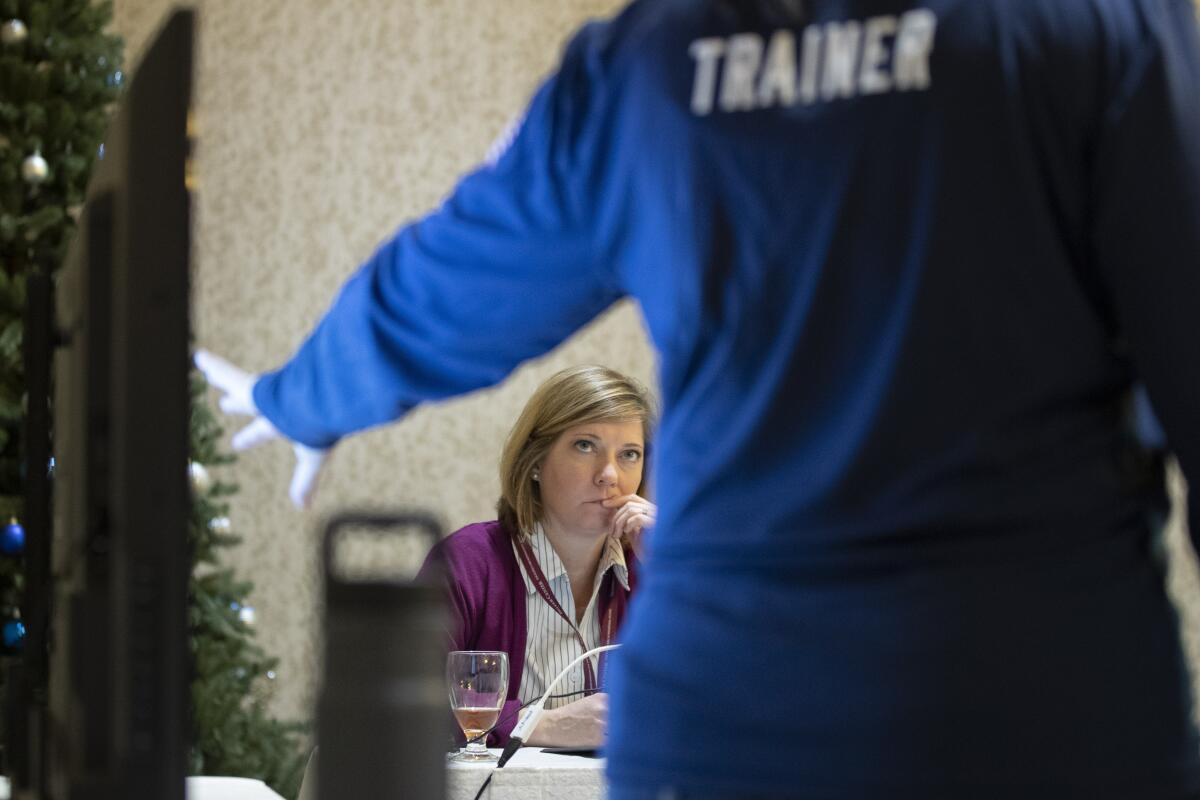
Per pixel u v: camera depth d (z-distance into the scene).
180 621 1.31
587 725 3.72
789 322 1.46
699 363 1.54
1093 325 1.44
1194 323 1.39
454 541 4.51
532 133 1.69
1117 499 1.45
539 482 4.55
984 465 1.39
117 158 1.43
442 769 1.14
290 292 8.60
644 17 1.62
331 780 1.12
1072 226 1.43
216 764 6.54
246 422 8.40
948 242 1.41
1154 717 1.40
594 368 4.60
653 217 1.56
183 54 1.35
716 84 1.52
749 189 1.49
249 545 8.38
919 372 1.41
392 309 1.86
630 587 4.54
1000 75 1.42
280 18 8.73
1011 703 1.34
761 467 1.46
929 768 1.34
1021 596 1.37
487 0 8.91
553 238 1.70
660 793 1.44
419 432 8.57
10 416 5.90
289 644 8.37
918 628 1.36
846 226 1.44
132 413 1.34
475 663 3.33
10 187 6.39
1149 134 1.40
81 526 1.51
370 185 8.71
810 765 1.38
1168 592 1.50
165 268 1.33
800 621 1.41
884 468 1.41
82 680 1.41
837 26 1.48
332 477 8.45
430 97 8.81
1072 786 1.34
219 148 8.61
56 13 6.66
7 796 2.19
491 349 1.83
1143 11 1.43
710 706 1.43
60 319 1.84
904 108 1.43
